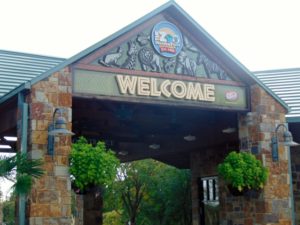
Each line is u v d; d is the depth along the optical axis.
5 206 24.59
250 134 13.05
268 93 13.12
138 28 11.54
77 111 14.48
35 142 9.81
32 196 9.56
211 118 15.05
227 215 16.75
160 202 26.72
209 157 18.08
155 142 17.88
